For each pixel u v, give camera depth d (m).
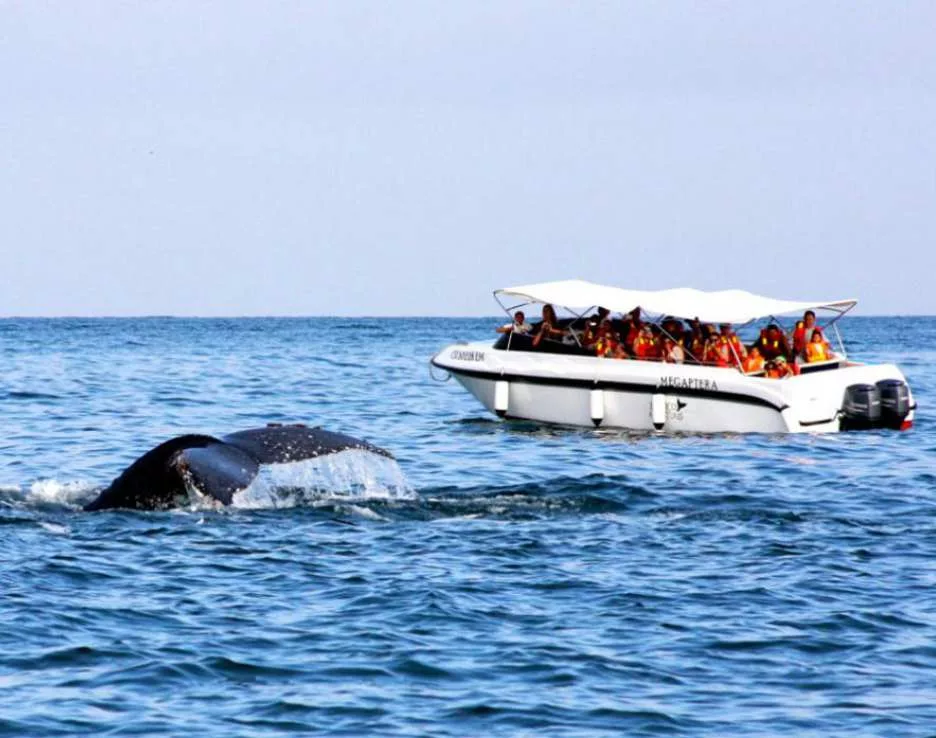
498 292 121.31
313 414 132.62
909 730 40.41
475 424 121.75
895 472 90.44
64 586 54.38
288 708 41.94
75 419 124.38
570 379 117.31
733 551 62.88
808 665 46.44
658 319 120.56
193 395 154.00
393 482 79.38
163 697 42.72
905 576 58.22
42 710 41.34
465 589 55.16
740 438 109.62
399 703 42.50
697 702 42.88
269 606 52.50
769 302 119.44
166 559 58.78
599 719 41.34
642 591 55.31
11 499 69.81
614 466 92.44
